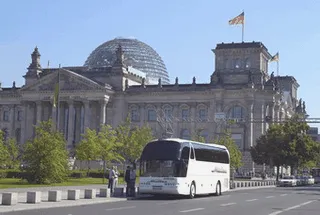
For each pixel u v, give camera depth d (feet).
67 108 576.61
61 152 251.60
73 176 325.62
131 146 367.66
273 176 503.20
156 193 182.39
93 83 547.08
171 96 552.82
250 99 515.09
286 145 442.09
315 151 452.35
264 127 525.34
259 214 120.88
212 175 208.03
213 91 529.45
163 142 185.78
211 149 209.36
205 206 144.56
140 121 560.20
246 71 543.39
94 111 564.30
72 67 602.44
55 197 147.43
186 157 185.68
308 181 443.32
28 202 138.10
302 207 149.38
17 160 304.91
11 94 609.42
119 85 567.59
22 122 584.40
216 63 559.38
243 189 285.43
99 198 167.12
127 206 139.33
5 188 196.95
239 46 549.95
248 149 510.99
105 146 312.71
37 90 571.28
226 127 454.81
